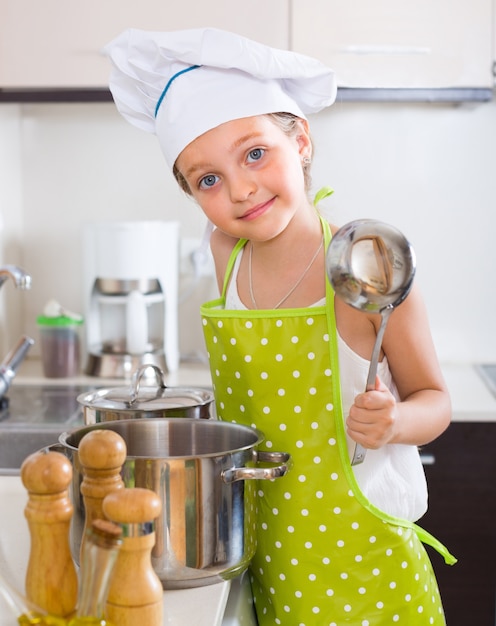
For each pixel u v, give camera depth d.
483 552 1.97
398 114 2.44
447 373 2.35
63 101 2.10
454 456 1.96
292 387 1.07
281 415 1.08
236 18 2.05
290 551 1.09
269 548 1.11
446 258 2.47
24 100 2.10
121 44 1.08
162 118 1.07
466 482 1.96
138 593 0.68
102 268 2.25
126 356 2.28
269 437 1.09
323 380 1.06
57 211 2.51
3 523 1.00
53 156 2.50
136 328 2.24
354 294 0.85
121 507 0.67
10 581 0.74
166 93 1.06
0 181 2.34
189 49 1.02
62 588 0.70
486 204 2.45
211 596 0.83
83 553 0.67
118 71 1.13
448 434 1.95
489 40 2.07
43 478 0.70
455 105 2.42
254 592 1.16
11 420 1.87
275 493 1.09
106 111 2.48
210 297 2.45
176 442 1.02
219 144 1.01
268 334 1.06
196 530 0.84
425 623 1.13
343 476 1.07
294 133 1.09
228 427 0.99
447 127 2.44
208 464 0.84
